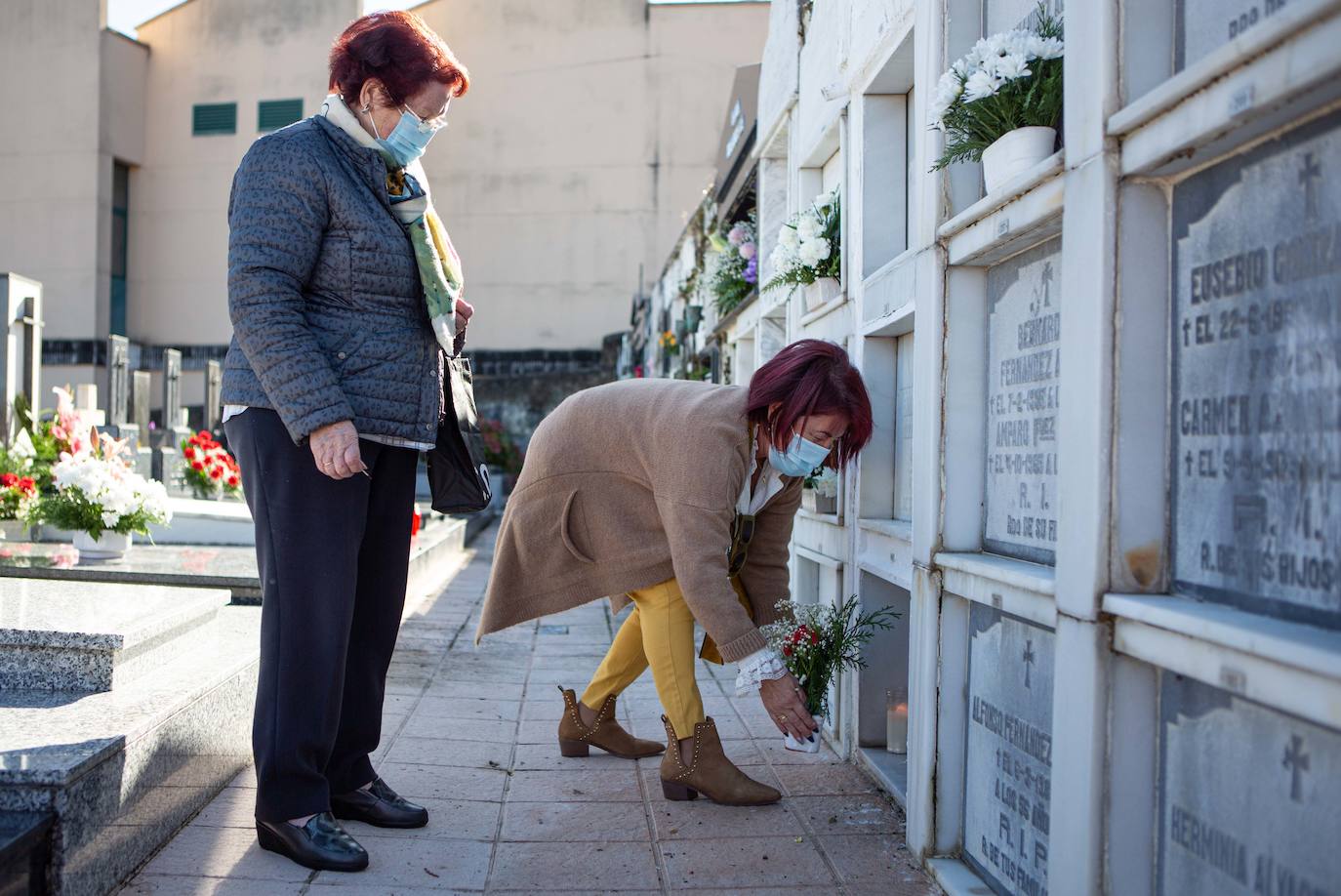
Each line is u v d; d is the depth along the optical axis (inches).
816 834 105.5
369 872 93.0
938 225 96.0
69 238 813.9
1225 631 53.9
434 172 812.0
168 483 343.9
